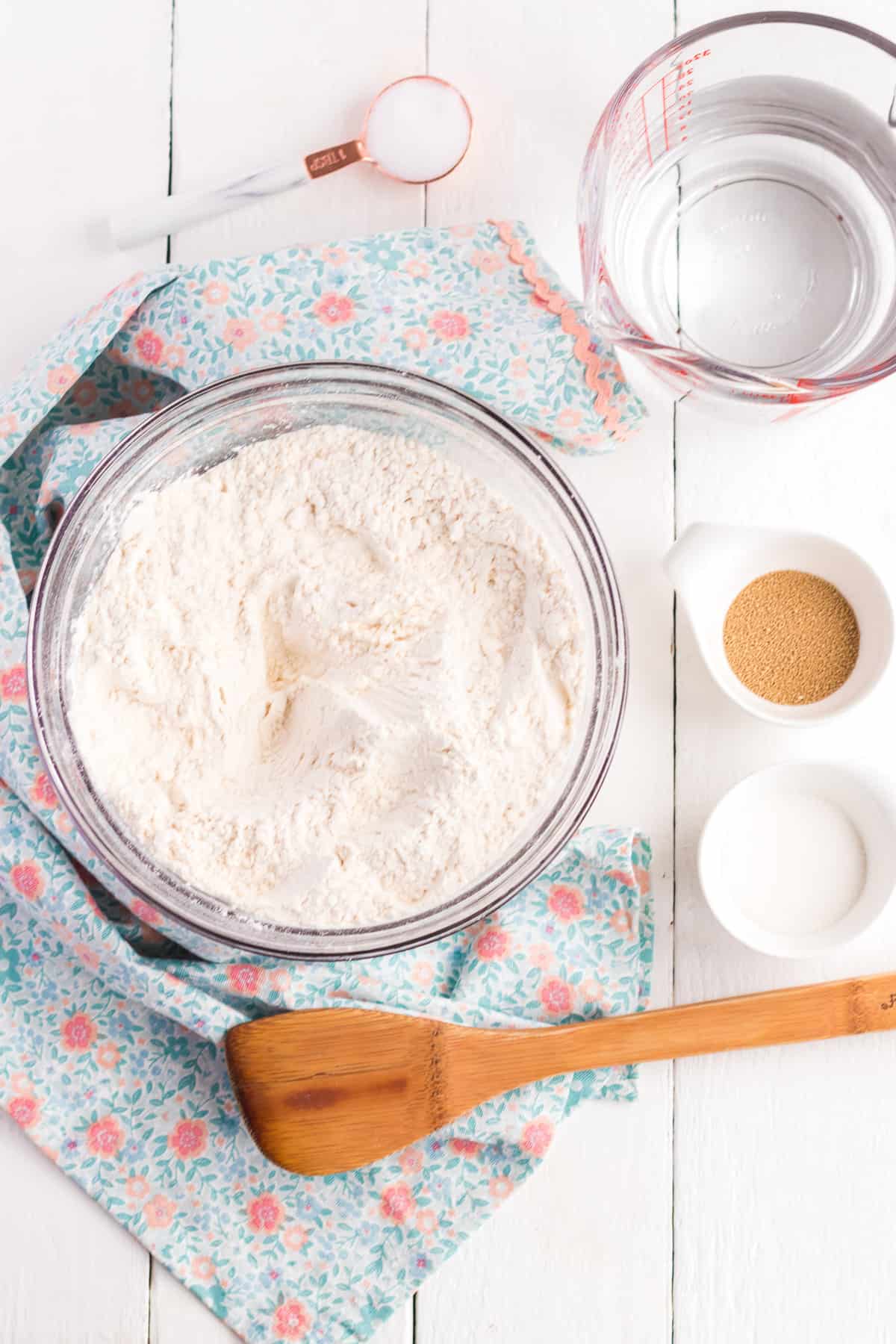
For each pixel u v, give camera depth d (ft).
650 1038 3.22
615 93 3.43
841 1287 3.41
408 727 3.04
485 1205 3.29
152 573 3.11
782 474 3.48
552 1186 3.40
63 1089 3.26
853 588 3.33
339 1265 3.28
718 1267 3.41
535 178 3.49
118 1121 3.27
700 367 2.98
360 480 3.17
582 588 3.10
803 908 3.35
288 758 3.13
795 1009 3.25
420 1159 3.30
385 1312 3.28
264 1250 3.27
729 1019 3.23
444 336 3.30
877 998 3.26
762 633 3.36
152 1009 3.29
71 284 3.46
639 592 3.46
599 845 3.29
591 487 3.48
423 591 3.15
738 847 3.36
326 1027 3.16
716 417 3.45
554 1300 3.38
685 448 3.47
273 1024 3.14
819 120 3.28
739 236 3.35
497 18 3.50
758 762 3.45
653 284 3.35
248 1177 3.28
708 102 3.25
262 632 3.16
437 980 3.33
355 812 3.06
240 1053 3.14
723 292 3.35
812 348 3.34
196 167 3.48
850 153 3.30
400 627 3.13
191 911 3.00
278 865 3.03
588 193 3.17
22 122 3.46
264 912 3.03
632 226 3.34
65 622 3.04
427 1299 3.36
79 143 3.47
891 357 3.02
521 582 3.17
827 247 3.35
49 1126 3.24
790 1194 3.43
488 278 3.33
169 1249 3.25
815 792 3.37
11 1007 3.25
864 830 3.35
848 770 3.27
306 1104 3.14
